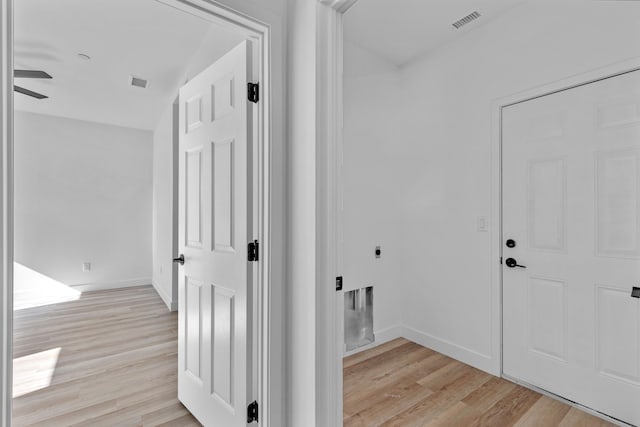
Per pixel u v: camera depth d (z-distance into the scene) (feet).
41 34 8.06
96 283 15.44
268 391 4.35
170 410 6.03
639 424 5.23
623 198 5.41
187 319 5.98
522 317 6.75
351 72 8.44
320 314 4.00
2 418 2.62
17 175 13.74
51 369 7.64
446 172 8.29
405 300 9.43
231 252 4.84
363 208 8.75
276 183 4.42
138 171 16.55
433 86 8.64
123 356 8.39
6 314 2.66
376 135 9.04
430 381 7.01
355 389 6.72
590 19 5.75
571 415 5.75
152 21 7.54
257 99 4.53
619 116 5.44
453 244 8.11
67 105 13.12
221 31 7.13
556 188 6.24
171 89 11.51
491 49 7.32
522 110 6.77
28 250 13.88
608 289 5.59
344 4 4.00
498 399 6.30
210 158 5.35
